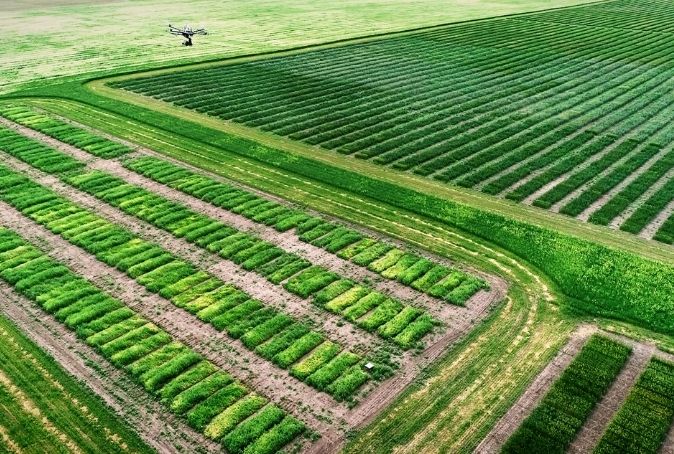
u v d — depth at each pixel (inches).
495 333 1192.2
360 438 969.5
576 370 1094.4
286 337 1175.0
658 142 2128.4
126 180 1835.6
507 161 1956.2
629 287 1317.7
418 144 2102.6
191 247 1486.2
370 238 1518.2
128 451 946.1
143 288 1334.9
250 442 959.0
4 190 1756.9
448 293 1306.6
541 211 1651.1
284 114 2416.3
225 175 1861.5
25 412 1013.8
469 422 998.4
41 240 1518.2
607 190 1770.4
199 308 1261.1
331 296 1295.5
